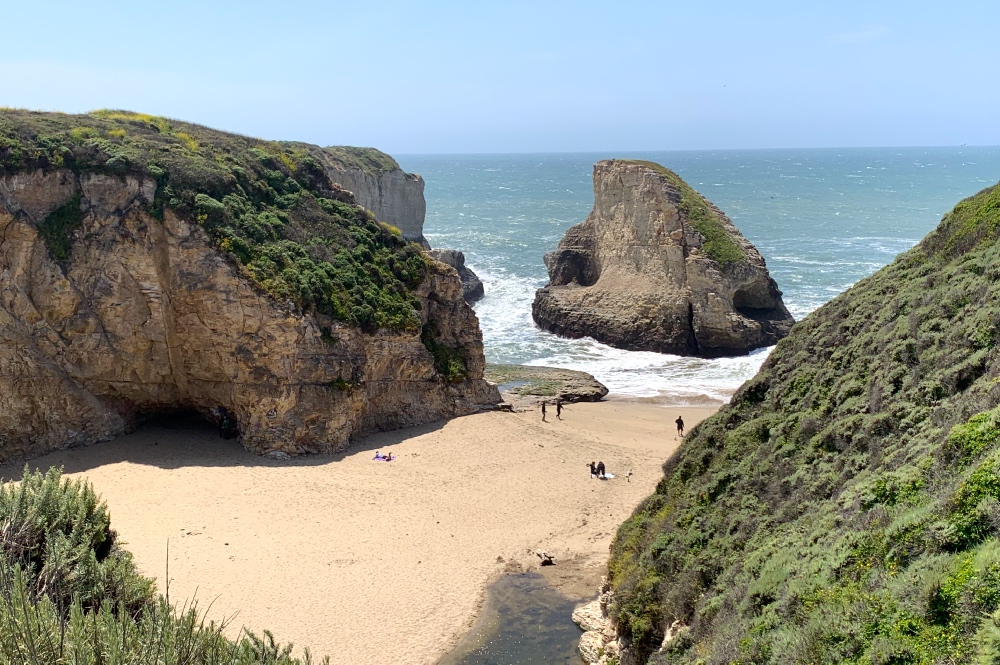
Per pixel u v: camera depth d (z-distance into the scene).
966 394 15.55
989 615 9.52
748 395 25.31
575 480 34.19
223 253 36.69
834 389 21.33
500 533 29.12
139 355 36.88
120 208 36.53
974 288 19.78
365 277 41.59
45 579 13.17
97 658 10.85
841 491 16.20
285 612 23.27
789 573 13.71
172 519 28.83
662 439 40.28
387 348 39.84
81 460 34.12
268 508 30.23
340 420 37.22
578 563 27.09
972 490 11.51
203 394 38.16
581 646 21.58
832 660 10.63
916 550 11.59
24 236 34.88
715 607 15.55
